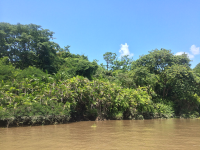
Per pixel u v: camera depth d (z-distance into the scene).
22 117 14.88
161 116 25.36
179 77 25.89
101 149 6.78
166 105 27.27
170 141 8.34
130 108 23.03
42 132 11.53
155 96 29.23
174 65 27.30
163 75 28.91
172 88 29.77
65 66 39.09
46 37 33.34
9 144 7.78
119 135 10.15
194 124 16.66
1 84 18.58
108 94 21.88
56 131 12.00
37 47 30.70
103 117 21.81
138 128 13.53
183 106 28.89
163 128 13.51
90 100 21.08
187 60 29.14
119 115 22.34
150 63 29.70
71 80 20.83
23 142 8.20
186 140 8.61
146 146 7.29
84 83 21.89
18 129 13.24
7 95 16.36
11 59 29.98
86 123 18.08
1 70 21.83
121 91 23.55
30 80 20.67
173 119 23.86
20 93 17.88
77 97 20.66
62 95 19.22
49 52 33.19
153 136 9.78
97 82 22.39
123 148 6.93
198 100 27.67
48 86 19.94
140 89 26.47
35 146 7.34
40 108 16.12
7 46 28.67
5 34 28.06
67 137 9.52
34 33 31.80
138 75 27.97
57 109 17.34
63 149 6.79
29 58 31.14
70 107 19.53
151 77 27.52
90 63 38.38
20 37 29.11
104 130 12.42
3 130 12.74
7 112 14.55
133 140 8.58
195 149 6.78
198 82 25.52
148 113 24.48
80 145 7.50
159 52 29.33
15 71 23.33
